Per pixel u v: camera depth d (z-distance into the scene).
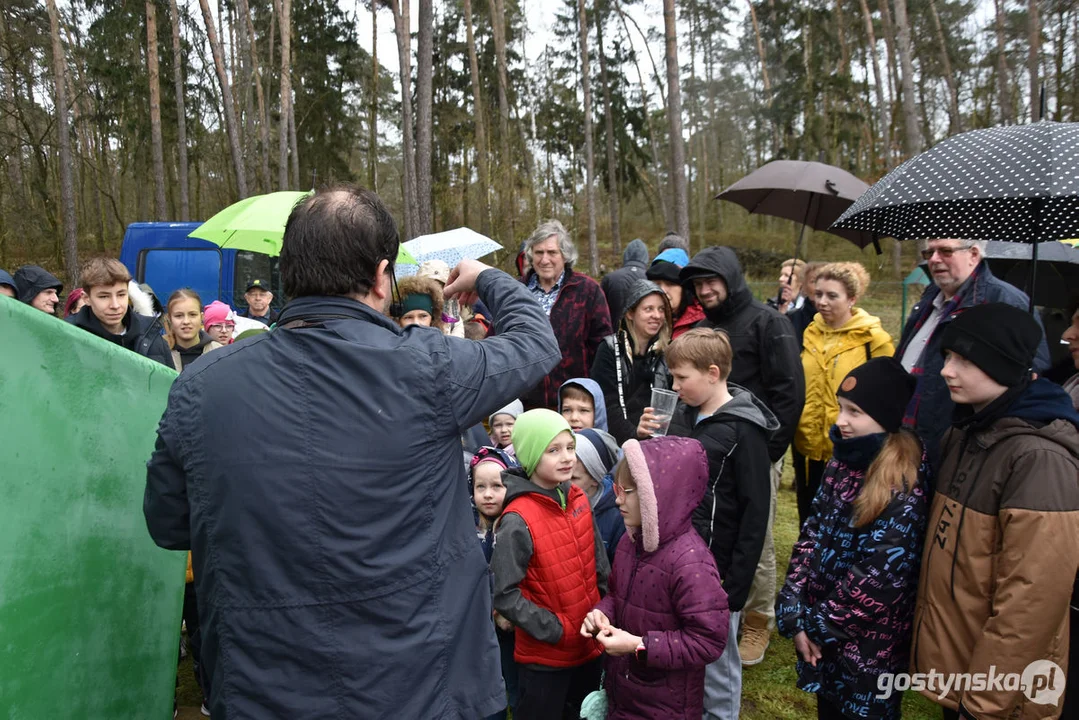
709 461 2.45
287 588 1.18
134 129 23.81
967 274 2.68
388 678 1.20
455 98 30.69
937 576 1.94
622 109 32.59
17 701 1.30
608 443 2.80
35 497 1.38
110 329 3.31
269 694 1.18
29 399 1.38
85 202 26.92
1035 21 16.66
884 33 24.39
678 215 11.62
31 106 18.55
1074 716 1.94
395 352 1.26
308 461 1.18
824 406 3.71
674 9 11.50
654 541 2.05
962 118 28.45
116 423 1.70
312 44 29.22
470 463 2.95
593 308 3.86
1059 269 4.34
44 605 1.39
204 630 1.26
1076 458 1.76
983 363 1.86
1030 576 1.72
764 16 29.58
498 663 1.37
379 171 36.62
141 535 1.79
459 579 1.32
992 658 1.76
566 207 26.72
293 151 22.19
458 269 1.67
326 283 1.29
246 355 1.25
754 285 18.39
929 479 2.11
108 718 1.60
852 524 2.09
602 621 2.08
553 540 2.32
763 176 4.49
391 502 1.22
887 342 3.64
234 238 4.61
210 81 26.39
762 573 3.29
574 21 30.14
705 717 2.49
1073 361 2.47
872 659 2.04
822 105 28.30
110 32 22.17
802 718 2.88
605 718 2.25
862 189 4.34
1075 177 1.70
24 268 4.11
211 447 1.20
